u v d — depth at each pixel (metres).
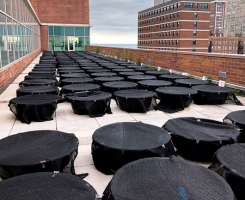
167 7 101.81
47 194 2.05
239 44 163.12
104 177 3.28
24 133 3.48
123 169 2.46
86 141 4.45
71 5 40.84
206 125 4.00
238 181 2.42
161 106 6.93
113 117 5.98
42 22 40.16
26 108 5.31
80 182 2.24
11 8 11.29
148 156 3.05
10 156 2.77
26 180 2.26
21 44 14.83
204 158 3.60
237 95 8.48
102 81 8.75
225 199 1.99
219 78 9.52
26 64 17.14
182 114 6.30
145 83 8.27
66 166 2.90
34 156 2.77
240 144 3.12
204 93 7.15
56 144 3.11
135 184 2.20
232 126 3.90
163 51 13.69
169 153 3.32
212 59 9.83
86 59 18.03
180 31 94.56
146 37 124.25
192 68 11.20
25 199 1.98
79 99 5.91
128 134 3.51
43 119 5.55
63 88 7.22
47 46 40.72
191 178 2.30
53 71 10.76
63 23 41.06
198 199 1.99
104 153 3.17
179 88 7.39
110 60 17.75
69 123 5.46
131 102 6.24
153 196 2.02
